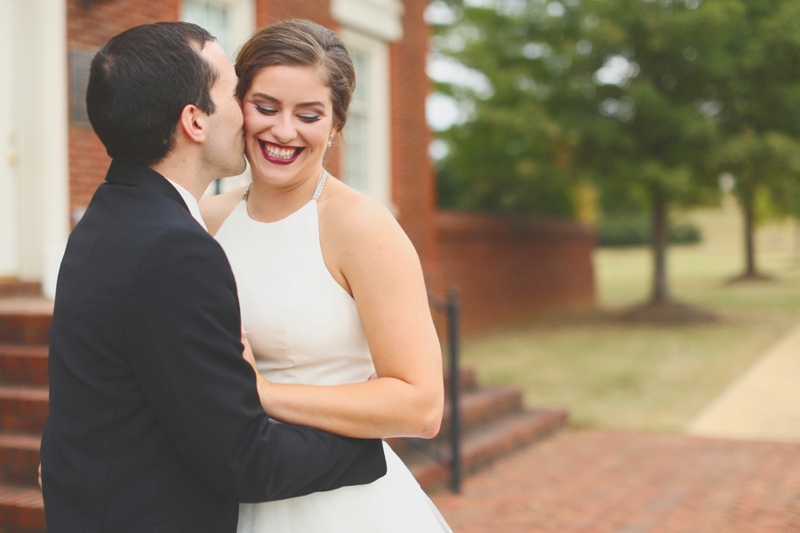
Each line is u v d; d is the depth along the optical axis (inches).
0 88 203.9
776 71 497.7
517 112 529.0
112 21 219.3
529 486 197.3
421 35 362.9
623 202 653.3
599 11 507.2
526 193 622.5
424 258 362.9
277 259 62.3
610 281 1034.1
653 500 184.2
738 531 161.3
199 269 50.6
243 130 60.4
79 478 51.6
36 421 139.5
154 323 49.5
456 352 192.2
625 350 426.3
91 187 217.3
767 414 276.7
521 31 565.9
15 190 206.5
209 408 49.3
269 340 62.1
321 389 57.6
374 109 333.7
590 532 163.0
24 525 117.3
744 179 526.6
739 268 1230.9
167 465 51.9
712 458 221.5
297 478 53.8
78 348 52.1
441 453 205.3
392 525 62.8
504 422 247.1
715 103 532.7
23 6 205.2
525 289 579.5
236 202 70.4
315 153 61.0
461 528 166.4
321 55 59.2
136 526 51.0
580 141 539.2
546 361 393.7
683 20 480.4
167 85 54.4
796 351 407.2
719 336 474.0
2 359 152.7
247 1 261.1
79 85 212.2
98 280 51.9
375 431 58.1
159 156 56.0
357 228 59.7
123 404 51.3
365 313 60.0
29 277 207.2
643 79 522.9
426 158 366.3
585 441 245.8
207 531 53.1
